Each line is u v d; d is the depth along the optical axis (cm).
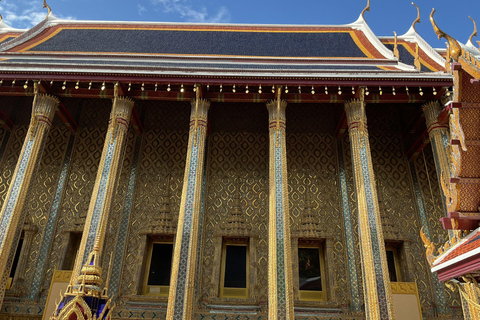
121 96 1002
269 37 1398
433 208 1150
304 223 1126
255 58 1138
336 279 1055
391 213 1148
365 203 883
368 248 838
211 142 1250
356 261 1067
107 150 945
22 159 931
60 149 1230
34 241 1101
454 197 419
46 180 1185
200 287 1045
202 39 1361
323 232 1106
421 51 1312
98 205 881
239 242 1134
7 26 1493
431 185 1179
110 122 977
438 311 1011
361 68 1068
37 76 965
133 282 1050
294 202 1167
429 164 1206
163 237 1132
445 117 955
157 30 1434
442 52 1398
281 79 972
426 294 1043
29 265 1068
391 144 1242
